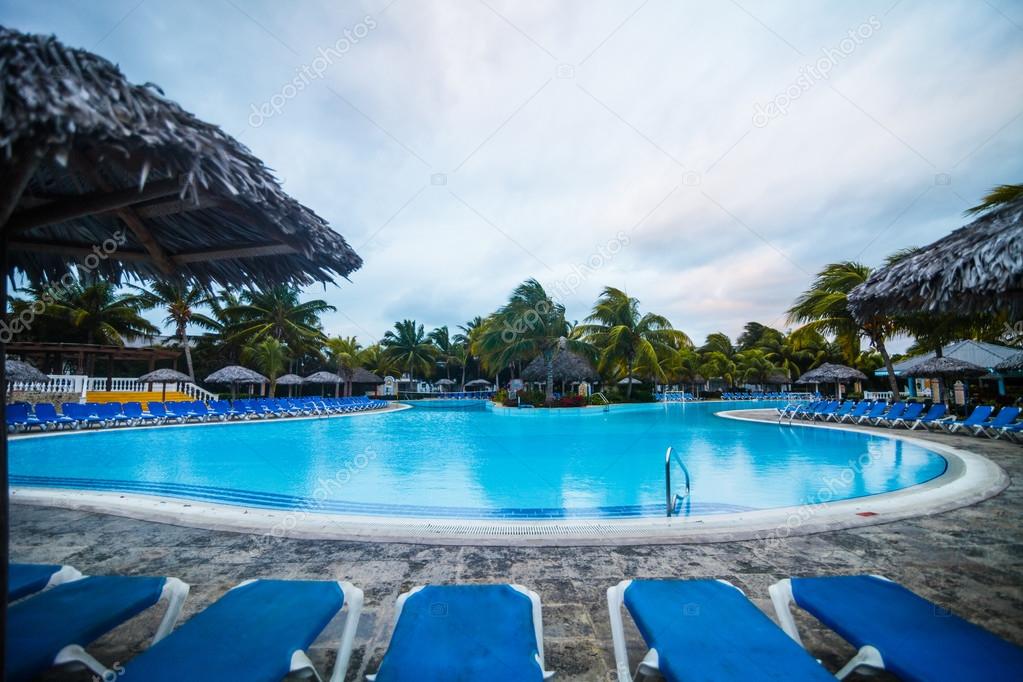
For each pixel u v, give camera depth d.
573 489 7.57
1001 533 4.42
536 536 4.38
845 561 3.77
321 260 2.26
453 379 56.34
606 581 3.44
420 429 17.06
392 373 49.53
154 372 22.27
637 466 9.52
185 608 3.04
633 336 28.66
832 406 17.47
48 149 1.26
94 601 2.21
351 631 2.28
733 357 51.28
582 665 2.45
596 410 25.02
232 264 2.67
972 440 11.32
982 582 3.37
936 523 4.71
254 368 32.75
